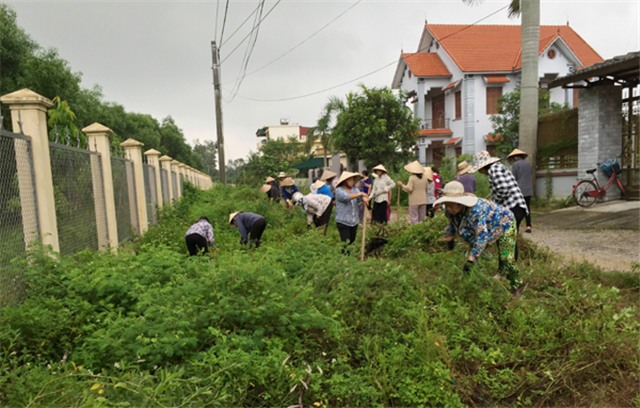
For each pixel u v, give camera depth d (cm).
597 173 1257
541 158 1477
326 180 993
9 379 275
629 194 1222
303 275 460
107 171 709
